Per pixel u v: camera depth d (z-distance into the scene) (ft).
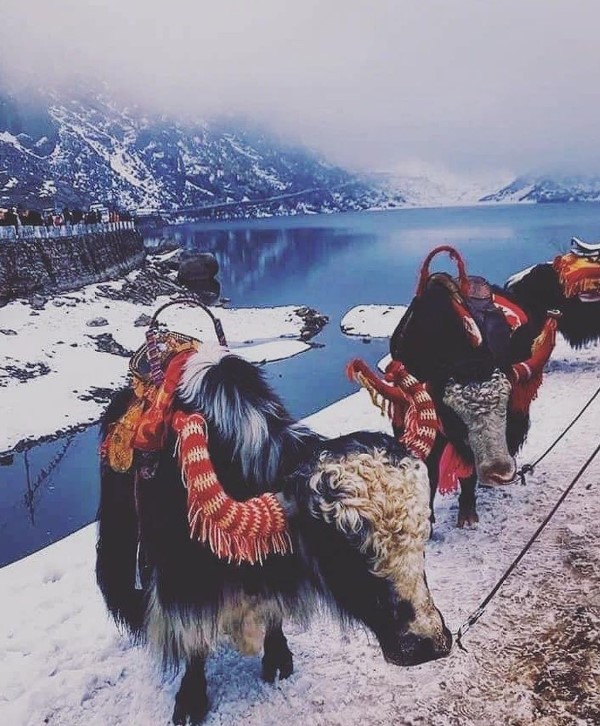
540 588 12.45
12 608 14.25
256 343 81.82
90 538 17.56
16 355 61.98
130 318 82.12
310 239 355.56
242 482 8.48
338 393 56.24
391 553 7.21
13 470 42.24
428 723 9.64
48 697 11.10
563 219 497.05
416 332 14.14
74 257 93.04
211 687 10.71
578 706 9.64
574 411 22.57
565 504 15.61
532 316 26.81
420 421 8.95
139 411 9.73
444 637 7.38
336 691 10.40
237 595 8.82
